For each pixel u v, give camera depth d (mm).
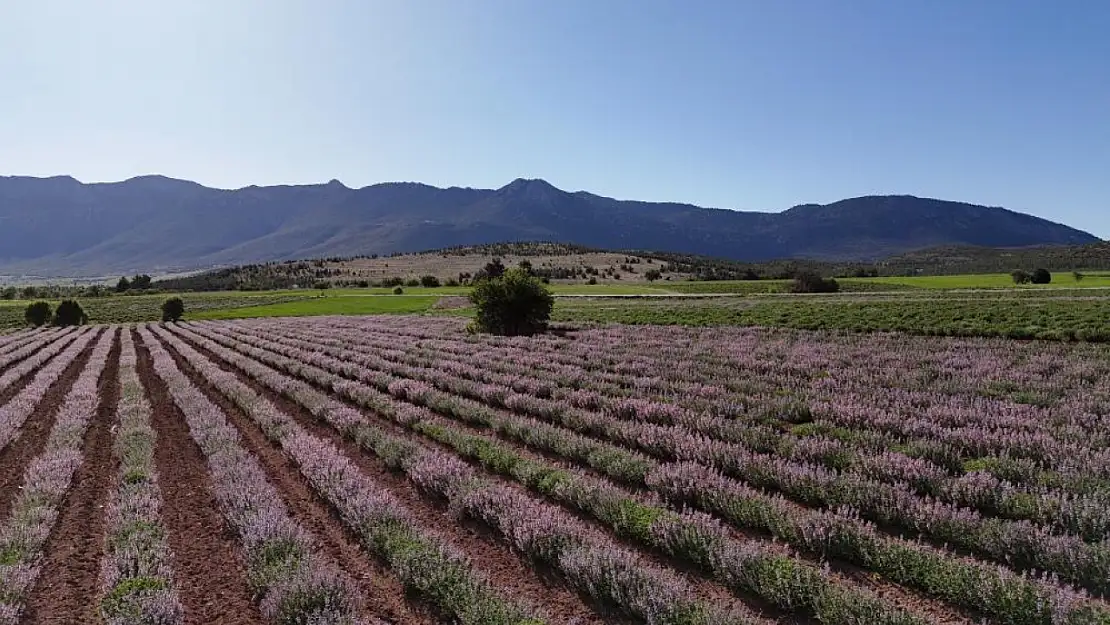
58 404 18625
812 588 5766
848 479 8211
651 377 18172
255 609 6441
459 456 11367
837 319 31453
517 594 6461
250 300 99188
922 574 6031
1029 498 7348
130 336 48219
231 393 18453
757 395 14453
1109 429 10109
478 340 31453
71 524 8742
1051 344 21016
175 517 8945
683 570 6727
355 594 6211
